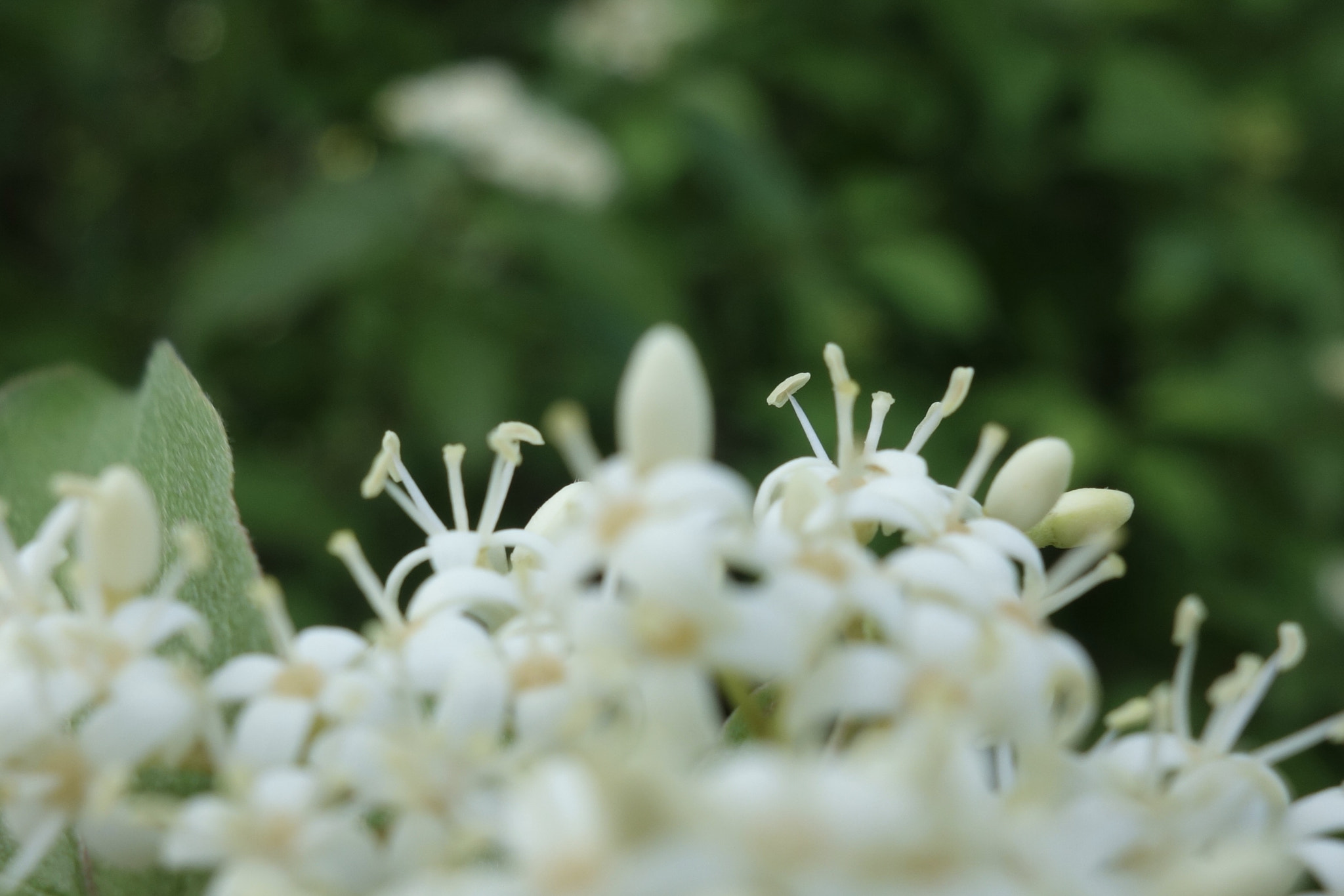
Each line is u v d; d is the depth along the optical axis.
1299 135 0.34
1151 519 0.31
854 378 0.31
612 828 0.12
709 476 0.13
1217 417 0.31
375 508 0.28
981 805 0.12
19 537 0.15
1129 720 0.13
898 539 0.19
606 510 0.13
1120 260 0.35
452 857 0.12
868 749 0.12
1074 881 0.12
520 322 0.30
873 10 0.33
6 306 0.29
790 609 0.12
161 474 0.14
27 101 0.33
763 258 0.33
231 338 0.31
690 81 0.33
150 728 0.13
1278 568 0.32
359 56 0.34
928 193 0.34
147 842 0.13
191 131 0.33
